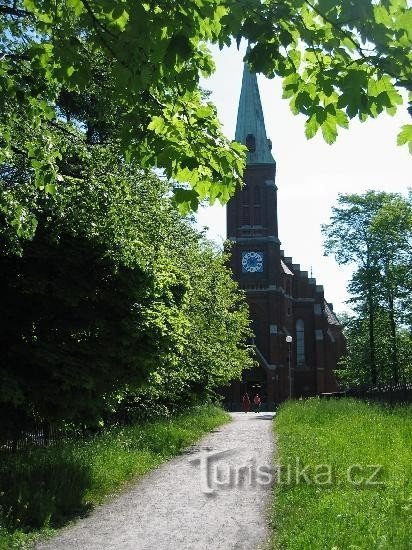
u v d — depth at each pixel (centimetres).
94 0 466
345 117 472
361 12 386
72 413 1104
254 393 6325
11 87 693
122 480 1216
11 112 787
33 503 891
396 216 4294
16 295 1108
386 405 2431
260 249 6600
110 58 547
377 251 4441
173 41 439
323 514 722
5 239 993
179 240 2573
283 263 6931
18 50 834
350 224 4681
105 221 1101
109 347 1175
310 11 442
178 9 448
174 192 596
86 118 1747
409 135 427
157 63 488
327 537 614
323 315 6800
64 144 1021
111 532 822
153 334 1210
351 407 2488
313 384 6644
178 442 1808
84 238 1099
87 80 583
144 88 515
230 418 3600
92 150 1162
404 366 4459
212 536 779
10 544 746
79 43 564
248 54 441
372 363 4541
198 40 514
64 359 1063
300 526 715
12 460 1095
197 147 591
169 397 2473
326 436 1506
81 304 1152
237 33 432
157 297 1329
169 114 598
